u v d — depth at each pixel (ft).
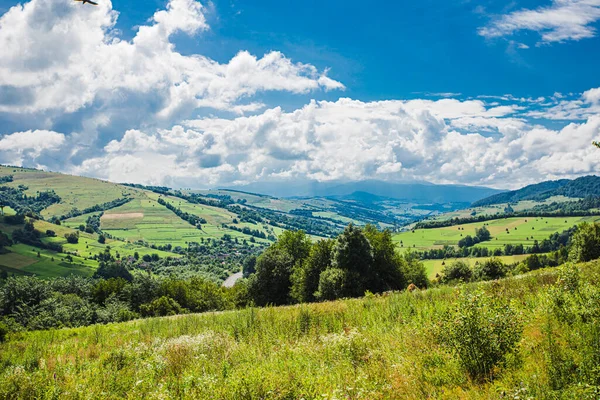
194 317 71.46
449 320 24.14
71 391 27.17
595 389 16.37
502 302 25.85
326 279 130.41
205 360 33.63
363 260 135.64
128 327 73.61
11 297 221.46
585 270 53.26
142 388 27.68
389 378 23.85
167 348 40.98
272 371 26.32
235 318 57.16
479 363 22.26
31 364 38.27
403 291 67.97
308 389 22.77
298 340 39.99
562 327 25.94
